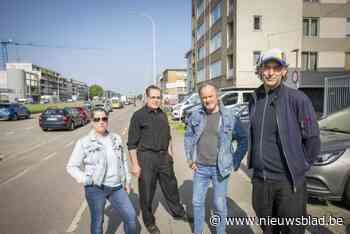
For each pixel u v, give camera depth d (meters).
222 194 3.18
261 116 2.48
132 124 3.66
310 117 2.26
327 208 4.29
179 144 11.11
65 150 10.08
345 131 4.98
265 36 24.84
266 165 2.45
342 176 4.10
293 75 9.58
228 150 3.10
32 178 6.36
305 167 2.35
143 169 3.66
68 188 5.61
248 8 24.66
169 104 29.84
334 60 26.80
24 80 102.12
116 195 3.03
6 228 3.84
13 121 25.67
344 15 26.62
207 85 3.11
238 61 24.86
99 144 2.91
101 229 2.98
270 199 2.51
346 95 9.71
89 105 34.00
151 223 3.64
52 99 102.25
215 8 32.19
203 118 3.22
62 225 3.92
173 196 3.99
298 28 25.03
